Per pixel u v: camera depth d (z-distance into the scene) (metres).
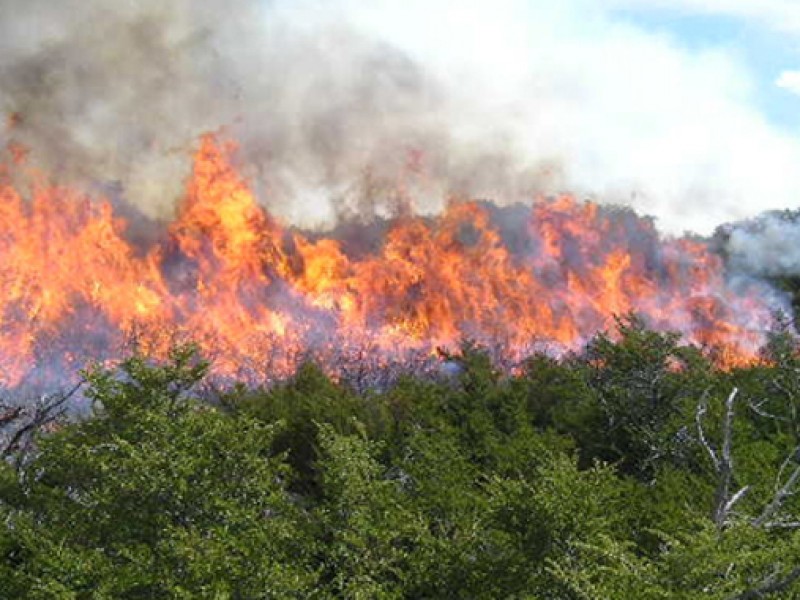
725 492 17.97
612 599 14.42
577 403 35.88
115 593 15.48
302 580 16.36
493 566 17.41
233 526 17.34
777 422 32.41
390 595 16.94
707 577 14.36
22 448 23.17
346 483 18.69
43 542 16.77
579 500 17.75
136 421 18.48
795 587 14.59
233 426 18.30
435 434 28.22
